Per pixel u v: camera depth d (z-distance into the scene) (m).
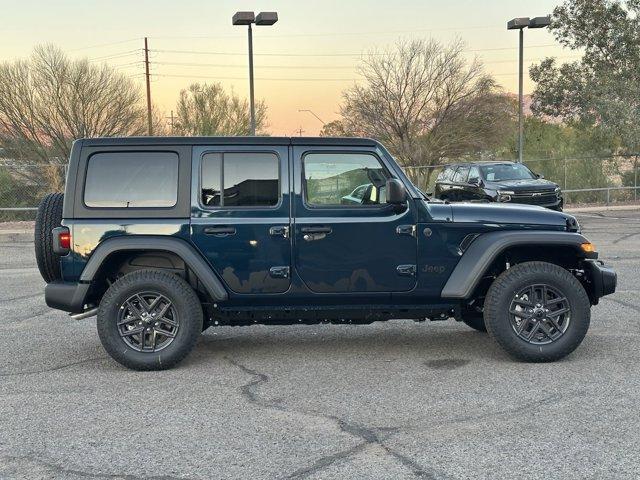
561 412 4.78
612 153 29.91
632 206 26.25
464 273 6.05
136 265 6.35
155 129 37.31
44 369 6.17
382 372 5.89
